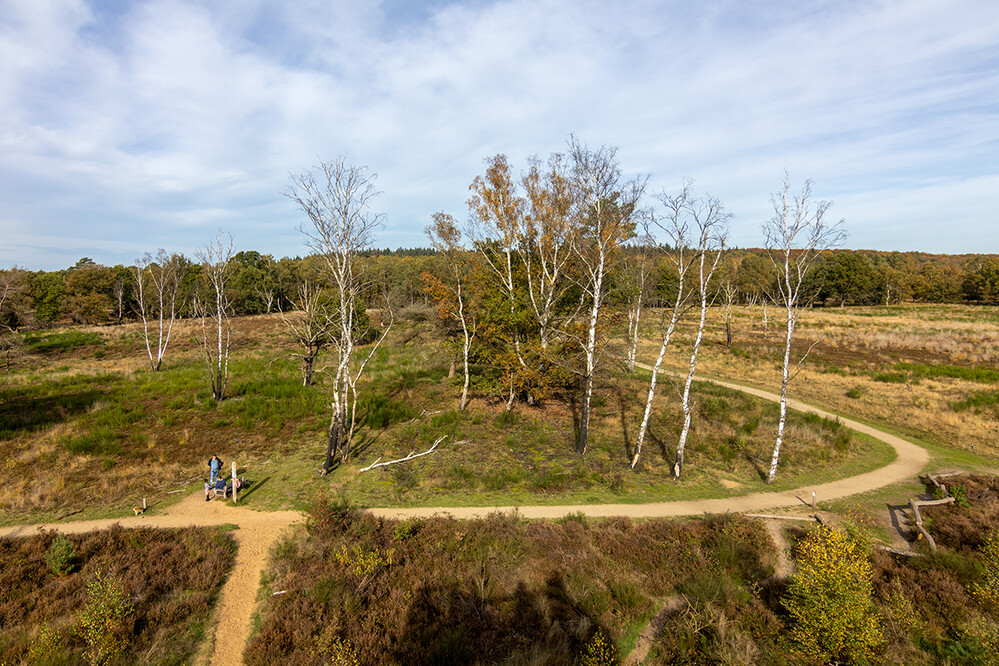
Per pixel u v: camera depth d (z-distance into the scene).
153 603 11.84
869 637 10.34
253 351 50.44
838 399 32.19
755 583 12.97
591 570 13.62
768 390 34.81
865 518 16.47
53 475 18.67
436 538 14.86
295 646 10.58
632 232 20.83
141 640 10.62
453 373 36.56
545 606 12.20
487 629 11.47
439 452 22.55
